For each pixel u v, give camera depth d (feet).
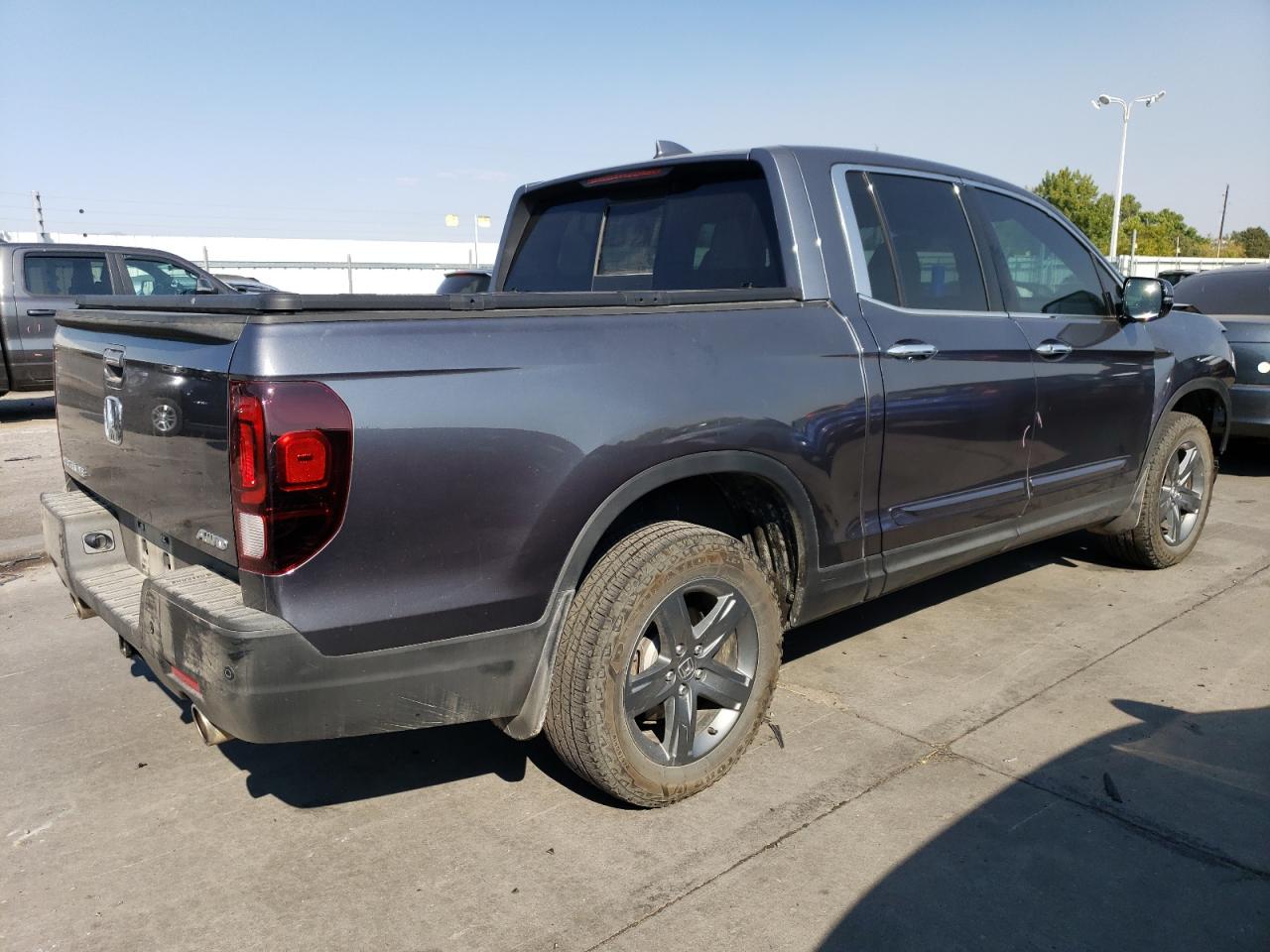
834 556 10.78
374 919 8.07
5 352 34.14
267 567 7.33
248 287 54.03
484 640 8.30
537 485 8.29
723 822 9.40
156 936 7.91
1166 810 9.48
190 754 11.02
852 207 11.45
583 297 8.93
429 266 87.56
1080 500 14.35
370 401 7.51
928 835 9.10
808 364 10.20
